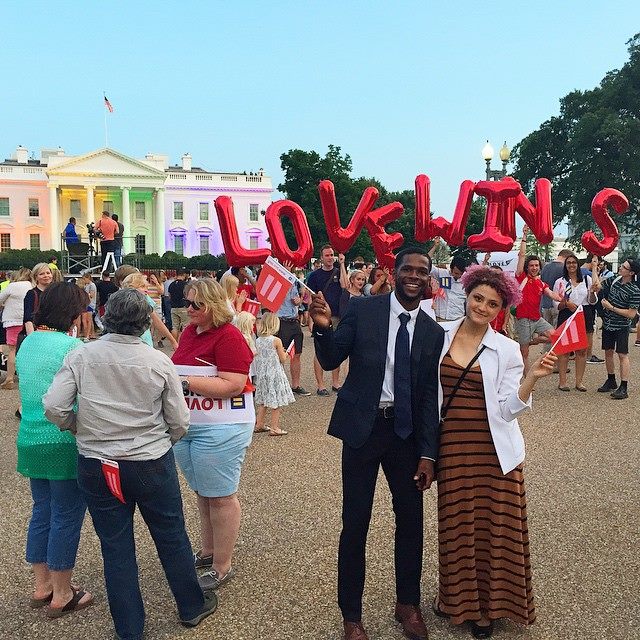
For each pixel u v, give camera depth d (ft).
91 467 9.81
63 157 214.48
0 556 13.44
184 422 10.35
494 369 10.40
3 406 27.25
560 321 32.14
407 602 10.57
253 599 11.65
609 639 10.27
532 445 20.83
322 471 18.58
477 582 10.62
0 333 31.71
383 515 15.25
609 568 12.53
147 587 12.19
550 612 11.07
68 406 9.84
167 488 10.22
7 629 10.85
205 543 12.94
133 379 9.83
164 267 167.53
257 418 23.11
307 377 34.47
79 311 11.55
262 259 14.70
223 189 223.30
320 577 12.41
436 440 10.36
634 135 118.11
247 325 21.22
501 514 10.37
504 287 10.33
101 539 10.07
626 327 27.53
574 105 131.44
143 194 215.10
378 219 18.04
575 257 31.73
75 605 11.41
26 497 16.76
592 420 24.07
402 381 10.13
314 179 156.87
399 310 10.38
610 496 16.31
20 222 208.33
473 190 18.98
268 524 14.89
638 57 123.54
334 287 27.78
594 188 122.62
